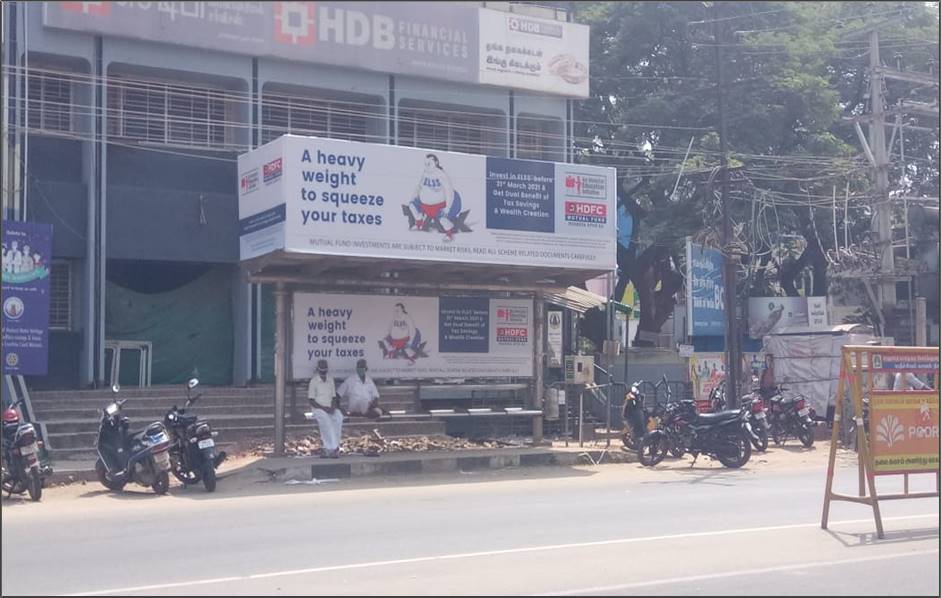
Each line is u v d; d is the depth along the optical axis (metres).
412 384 18.80
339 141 16.53
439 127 23.73
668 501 14.15
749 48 26.81
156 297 21.62
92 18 8.60
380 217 16.78
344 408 17.73
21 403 16.20
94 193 20.00
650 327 33.22
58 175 20.06
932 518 12.66
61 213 19.83
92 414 18.89
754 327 29.72
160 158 20.94
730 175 25.98
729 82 26.83
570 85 23.16
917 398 11.46
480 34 21.73
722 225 24.62
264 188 16.70
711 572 9.17
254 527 11.60
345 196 16.52
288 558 9.77
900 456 11.30
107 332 21.12
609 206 19.02
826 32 26.67
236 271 22.06
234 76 20.83
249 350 21.61
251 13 8.84
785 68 27.23
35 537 10.90
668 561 9.67
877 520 10.99
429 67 16.16
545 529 11.57
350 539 10.83
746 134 28.09
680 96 27.33
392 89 22.45
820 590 8.45
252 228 17.09
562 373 24.62
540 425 19.95
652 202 30.47
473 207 17.64
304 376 17.59
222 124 21.19
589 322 31.06
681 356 25.95
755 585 8.63
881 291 26.05
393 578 8.84
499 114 23.70
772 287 34.72
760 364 27.03
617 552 10.12
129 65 20.02
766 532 11.42
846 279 27.67
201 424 15.06
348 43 11.77
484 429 22.05
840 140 29.31
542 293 19.81
